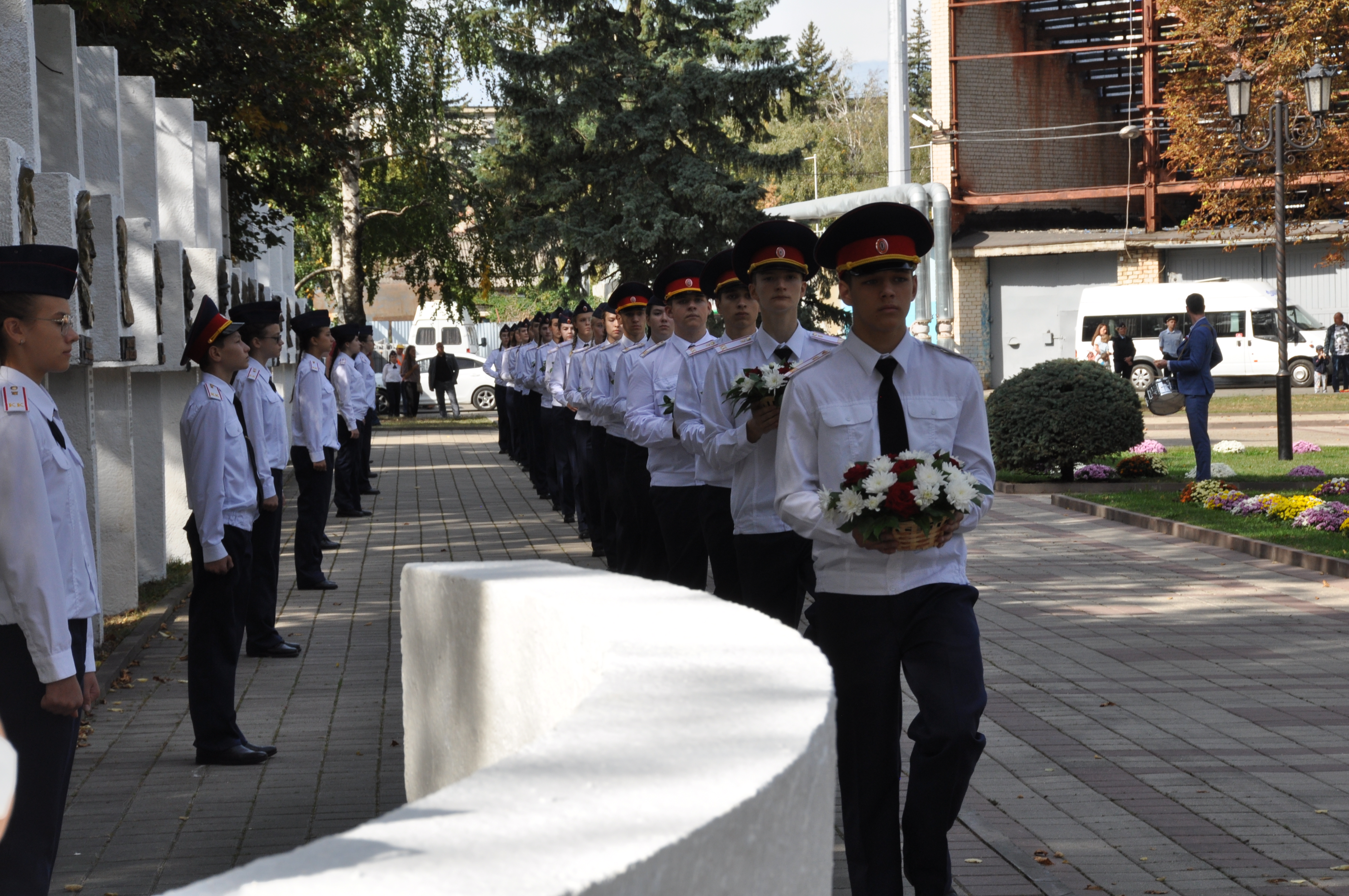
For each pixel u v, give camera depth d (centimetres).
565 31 3225
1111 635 921
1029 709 729
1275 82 2995
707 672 194
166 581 1210
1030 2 4259
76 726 413
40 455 406
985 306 4431
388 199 3616
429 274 3753
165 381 1368
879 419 451
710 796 142
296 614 1061
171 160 1333
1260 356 3872
